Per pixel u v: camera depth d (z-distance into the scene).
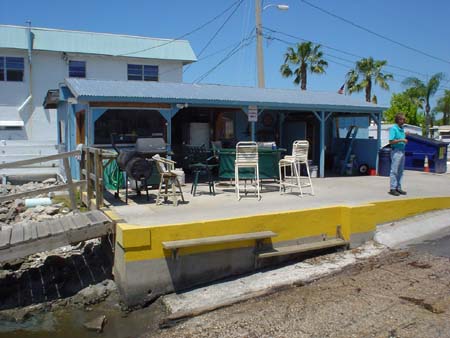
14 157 15.26
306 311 5.53
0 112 22.58
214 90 13.75
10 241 6.30
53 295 6.65
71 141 12.95
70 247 8.22
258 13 19.03
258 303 5.90
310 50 33.47
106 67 24.58
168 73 25.98
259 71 19.16
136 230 6.11
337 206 8.00
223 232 6.79
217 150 10.93
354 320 5.20
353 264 7.07
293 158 9.95
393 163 9.98
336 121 16.53
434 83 40.22
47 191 8.68
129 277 6.12
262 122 16.03
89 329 5.62
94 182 8.77
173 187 8.55
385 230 8.40
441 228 8.72
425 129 39.66
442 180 13.42
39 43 22.86
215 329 5.23
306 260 7.41
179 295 6.30
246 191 10.11
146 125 12.22
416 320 5.10
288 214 7.40
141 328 5.63
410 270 6.64
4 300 6.51
